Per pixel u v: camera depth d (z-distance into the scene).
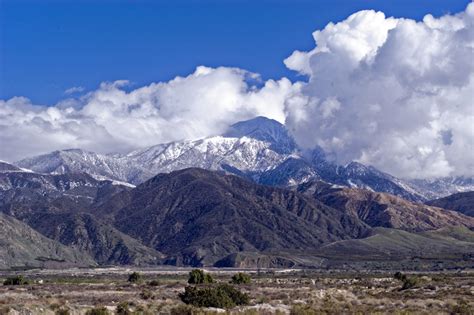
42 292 97.00
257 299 87.62
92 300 82.88
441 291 104.19
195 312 66.56
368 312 69.50
